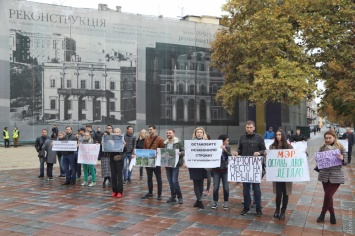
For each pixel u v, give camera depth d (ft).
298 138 62.49
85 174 37.68
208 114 119.14
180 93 115.75
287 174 23.30
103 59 107.86
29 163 61.16
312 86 71.56
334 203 28.43
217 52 86.74
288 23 75.72
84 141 38.17
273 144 24.58
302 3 76.59
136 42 111.14
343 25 74.95
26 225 22.11
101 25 107.86
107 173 36.50
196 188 26.81
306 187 35.35
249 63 79.00
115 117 108.47
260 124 119.03
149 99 112.16
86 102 106.01
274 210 26.00
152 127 30.14
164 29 114.62
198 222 22.76
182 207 26.96
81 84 105.81
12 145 96.89
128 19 110.52
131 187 36.40
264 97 71.77
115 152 31.17
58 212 25.40
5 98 98.37
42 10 102.22
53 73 103.35
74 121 104.63
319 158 22.36
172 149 28.09
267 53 75.92
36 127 101.04
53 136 44.50
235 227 21.63
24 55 100.32
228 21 88.89
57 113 103.40
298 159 23.29
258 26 76.18
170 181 28.78
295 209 26.20
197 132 26.78
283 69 71.56
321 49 75.97
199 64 118.73
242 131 123.34
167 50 114.83
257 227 21.62
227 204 26.68
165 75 114.21
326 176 22.29
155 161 29.09
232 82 88.22
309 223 22.47
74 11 105.50
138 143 34.86
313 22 73.92
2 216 24.29
